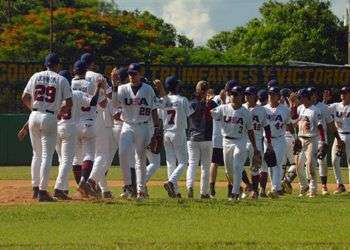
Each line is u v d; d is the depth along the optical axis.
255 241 18.28
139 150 25.72
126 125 25.56
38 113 24.80
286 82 54.69
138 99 25.31
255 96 29.06
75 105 25.62
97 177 26.12
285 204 25.62
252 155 28.81
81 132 25.84
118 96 25.39
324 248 17.36
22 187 31.28
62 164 25.55
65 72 26.86
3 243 17.94
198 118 28.70
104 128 26.28
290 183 31.98
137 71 25.27
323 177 32.00
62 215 22.11
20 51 96.81
